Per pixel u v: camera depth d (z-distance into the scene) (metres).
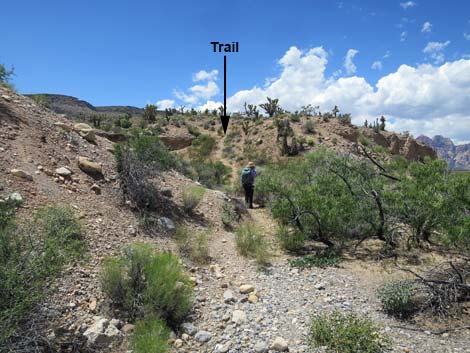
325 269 6.62
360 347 3.75
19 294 3.03
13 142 7.56
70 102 108.25
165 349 3.65
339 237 8.21
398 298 4.74
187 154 38.25
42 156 7.75
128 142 9.19
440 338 4.13
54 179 7.19
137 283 4.61
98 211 6.91
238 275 6.32
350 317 4.24
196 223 8.73
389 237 7.48
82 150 9.16
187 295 4.68
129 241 6.37
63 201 6.57
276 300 5.29
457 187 6.21
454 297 4.95
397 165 9.05
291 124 41.50
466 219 5.64
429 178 7.18
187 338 4.14
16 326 2.95
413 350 3.85
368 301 5.23
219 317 4.71
